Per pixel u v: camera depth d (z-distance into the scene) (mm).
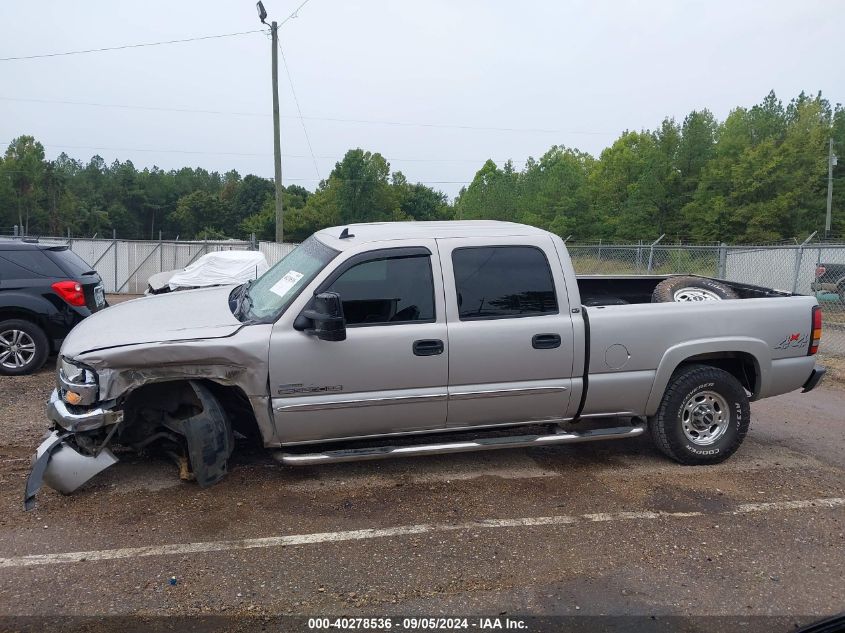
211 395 4660
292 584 3580
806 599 3527
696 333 5184
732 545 4098
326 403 4551
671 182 47406
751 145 45500
